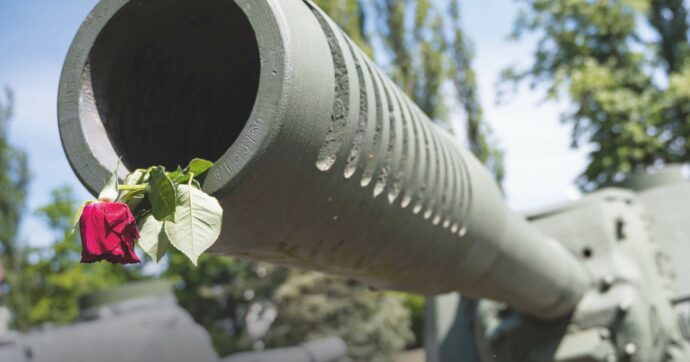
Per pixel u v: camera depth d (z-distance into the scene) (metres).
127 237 1.74
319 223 2.22
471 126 24.22
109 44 2.05
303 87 1.83
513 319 5.70
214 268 26.00
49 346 7.62
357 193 2.21
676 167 6.97
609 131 16.38
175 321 8.63
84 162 1.95
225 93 2.45
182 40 2.19
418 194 2.52
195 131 2.38
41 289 26.23
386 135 2.22
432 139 2.64
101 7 2.01
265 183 1.91
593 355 5.26
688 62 17.67
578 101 16.66
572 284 5.23
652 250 6.03
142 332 8.16
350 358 21.36
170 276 25.78
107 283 26.36
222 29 2.20
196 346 8.55
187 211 1.76
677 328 5.76
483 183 3.26
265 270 22.14
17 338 7.45
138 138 2.15
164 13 2.06
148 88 2.21
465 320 6.75
